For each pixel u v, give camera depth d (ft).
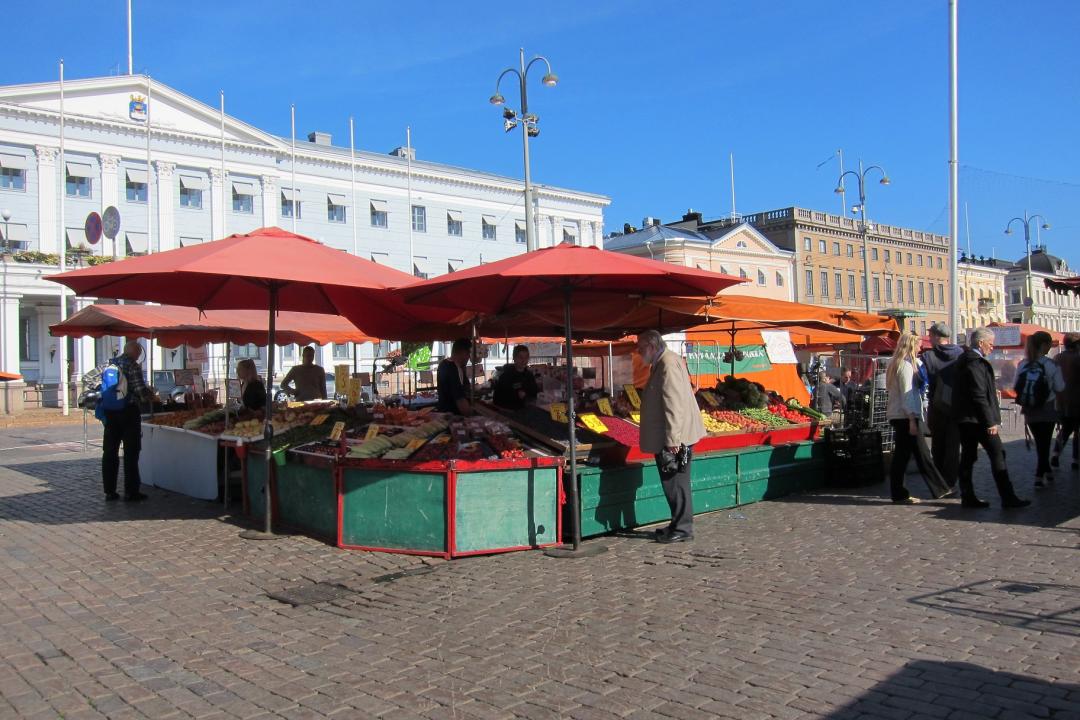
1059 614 17.11
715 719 12.59
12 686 14.47
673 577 20.94
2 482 40.60
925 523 26.81
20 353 123.54
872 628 16.58
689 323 32.48
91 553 24.53
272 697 13.83
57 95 119.14
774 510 30.01
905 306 212.43
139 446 34.50
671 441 24.34
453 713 13.06
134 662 15.57
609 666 14.90
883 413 37.24
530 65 69.31
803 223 186.19
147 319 37.78
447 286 22.91
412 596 19.71
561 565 22.40
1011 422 66.44
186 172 131.03
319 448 26.86
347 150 150.10
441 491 23.47
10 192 116.16
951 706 12.85
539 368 48.14
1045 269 213.66
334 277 23.70
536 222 173.99
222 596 20.01
